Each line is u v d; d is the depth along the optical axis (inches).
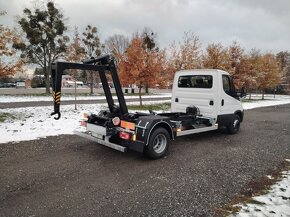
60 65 204.5
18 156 221.3
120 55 627.2
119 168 199.8
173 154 243.8
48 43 1034.7
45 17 1004.6
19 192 152.1
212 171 197.9
